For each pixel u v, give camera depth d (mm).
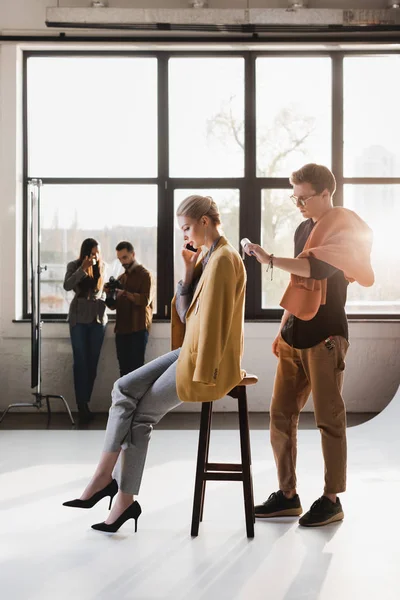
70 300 7578
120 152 7574
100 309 7043
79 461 5074
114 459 3434
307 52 7539
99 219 7578
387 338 7402
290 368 3787
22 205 7539
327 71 7574
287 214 7574
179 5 7324
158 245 7562
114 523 3463
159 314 7551
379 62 7555
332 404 3629
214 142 7574
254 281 7523
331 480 3637
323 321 3639
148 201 7574
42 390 7391
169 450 5449
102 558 3127
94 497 3418
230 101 7574
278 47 7449
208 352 3166
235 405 7406
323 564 3068
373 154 7574
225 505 3969
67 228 7574
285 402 3805
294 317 3678
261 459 5129
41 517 3727
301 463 5012
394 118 7570
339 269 3535
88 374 7031
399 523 3658
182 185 7566
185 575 2930
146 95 7570
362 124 7574
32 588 2795
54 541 3354
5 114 7344
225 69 7566
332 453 3635
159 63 7527
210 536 3432
